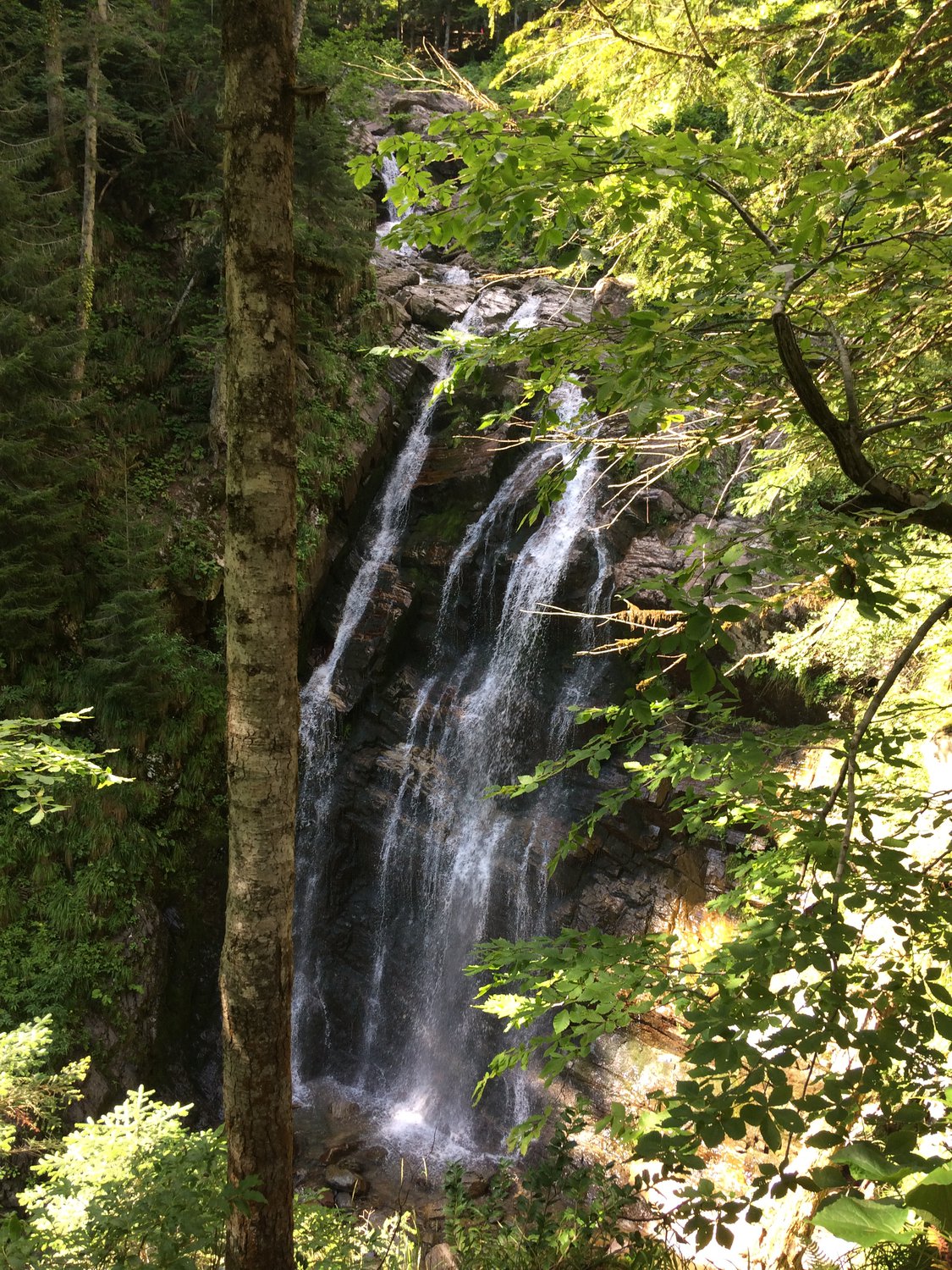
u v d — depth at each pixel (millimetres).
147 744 11219
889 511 2379
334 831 13188
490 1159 10203
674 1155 1864
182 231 14773
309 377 14312
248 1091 3752
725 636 1936
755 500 6320
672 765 3277
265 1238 3768
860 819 2592
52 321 12375
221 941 11719
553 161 2633
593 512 14414
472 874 12469
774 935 2184
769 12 5297
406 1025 12258
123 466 12297
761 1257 5762
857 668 9039
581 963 2672
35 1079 5699
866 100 5035
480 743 13484
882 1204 1061
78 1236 3594
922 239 3004
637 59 4969
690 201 2889
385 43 15172
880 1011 2170
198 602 12289
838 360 2656
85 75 14203
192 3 14117
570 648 13828
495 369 16203
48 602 10508
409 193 2979
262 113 3502
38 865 9820
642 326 2559
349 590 14648
